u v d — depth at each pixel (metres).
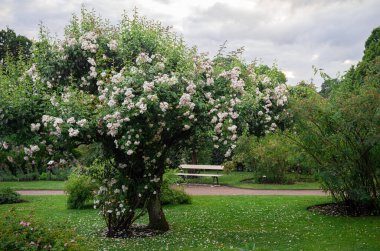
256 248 7.10
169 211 11.52
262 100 8.63
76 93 7.39
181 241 7.76
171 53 8.28
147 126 7.19
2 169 21.48
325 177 10.31
